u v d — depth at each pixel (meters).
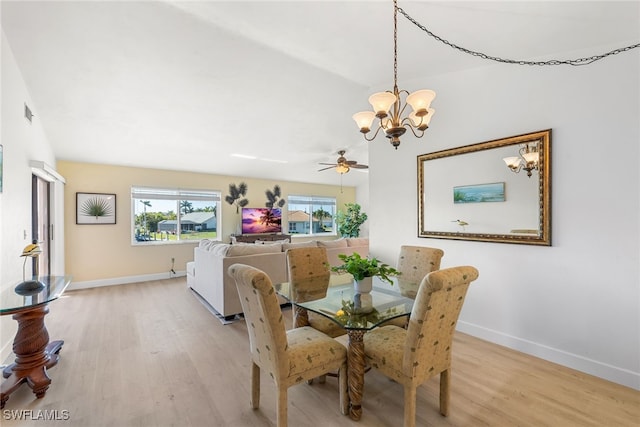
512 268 2.69
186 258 6.24
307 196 8.44
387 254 3.78
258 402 1.90
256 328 1.70
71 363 2.47
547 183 2.44
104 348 2.76
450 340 1.75
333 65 3.03
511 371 2.32
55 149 4.64
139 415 1.83
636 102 2.05
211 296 3.95
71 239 5.08
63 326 3.30
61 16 2.38
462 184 3.01
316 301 2.17
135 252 5.67
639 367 2.07
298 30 2.43
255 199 7.38
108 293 4.75
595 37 2.12
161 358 2.57
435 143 3.26
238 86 3.46
